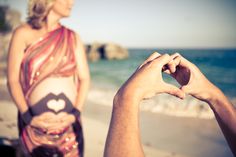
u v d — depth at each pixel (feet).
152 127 26.35
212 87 2.18
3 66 61.26
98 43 160.97
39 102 5.90
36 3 5.60
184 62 2.20
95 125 24.44
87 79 6.53
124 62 150.10
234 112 2.09
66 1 5.83
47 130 5.99
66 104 6.10
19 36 5.79
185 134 24.29
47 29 5.92
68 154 6.24
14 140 9.02
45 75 5.90
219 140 22.97
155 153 18.49
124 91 1.76
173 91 1.86
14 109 24.58
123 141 1.58
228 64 122.72
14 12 91.35
